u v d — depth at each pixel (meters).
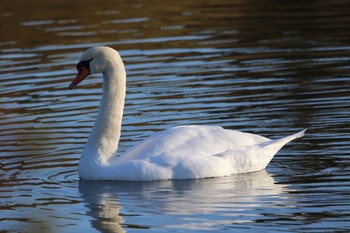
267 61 20.89
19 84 19.53
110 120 13.67
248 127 15.91
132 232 11.11
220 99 17.84
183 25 25.23
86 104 17.91
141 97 18.23
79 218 11.72
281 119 16.33
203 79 19.47
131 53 22.09
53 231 11.20
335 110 16.69
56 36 24.02
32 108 17.67
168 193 12.70
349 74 19.27
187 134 13.76
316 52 21.53
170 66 20.72
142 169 13.32
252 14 26.62
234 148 13.69
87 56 13.76
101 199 12.51
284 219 11.36
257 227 11.10
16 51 22.66
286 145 14.96
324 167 13.70
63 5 28.30
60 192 12.91
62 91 18.94
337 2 28.20
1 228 11.38
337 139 15.03
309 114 16.53
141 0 29.00
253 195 12.47
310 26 24.53
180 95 18.27
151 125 16.25
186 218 11.56
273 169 13.84
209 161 13.42
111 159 13.64
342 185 12.75
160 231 11.09
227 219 11.46
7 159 14.61
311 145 14.84
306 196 12.33
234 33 24.03
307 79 19.05
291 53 21.53
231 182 13.19
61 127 16.33
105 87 13.77
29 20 26.16
